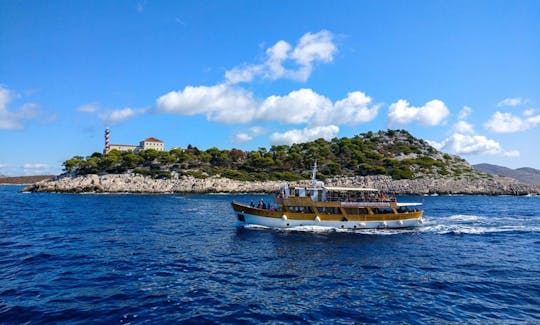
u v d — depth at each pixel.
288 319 18.08
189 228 48.47
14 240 38.03
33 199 103.19
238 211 49.84
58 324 16.91
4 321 17.16
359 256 32.84
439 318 18.53
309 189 48.09
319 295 21.86
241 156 193.00
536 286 24.08
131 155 160.38
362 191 50.22
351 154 195.12
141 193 135.25
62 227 47.97
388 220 49.31
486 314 19.19
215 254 32.75
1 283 22.95
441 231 48.16
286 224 47.25
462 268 28.80
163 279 24.45
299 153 194.12
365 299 21.22
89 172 155.75
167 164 166.38
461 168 190.75
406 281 24.95
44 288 22.06
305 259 31.41
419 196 137.88
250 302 20.41
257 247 36.25
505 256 33.44
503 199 123.81
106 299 20.30
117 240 38.62
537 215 69.62
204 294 21.58
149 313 18.44
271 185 148.38
